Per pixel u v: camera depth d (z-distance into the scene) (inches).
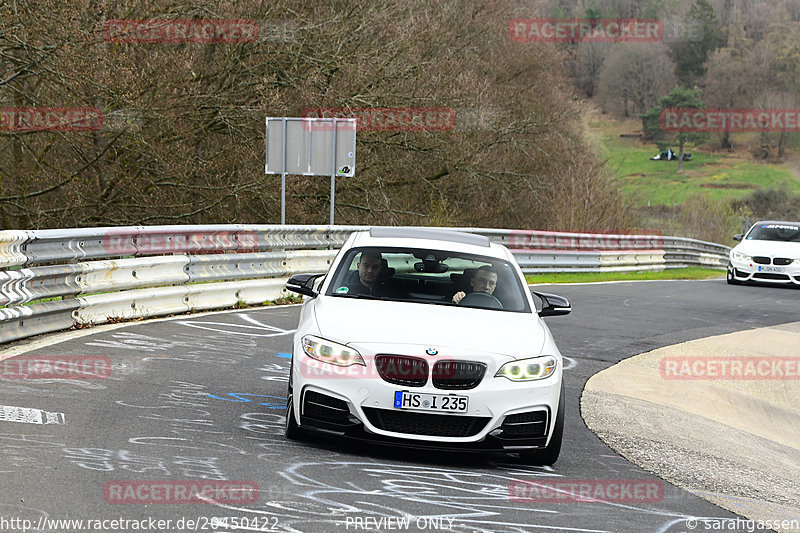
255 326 997.8
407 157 2412.6
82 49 1606.8
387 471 490.0
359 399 502.6
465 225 2664.9
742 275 2060.8
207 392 659.4
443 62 2508.6
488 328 546.3
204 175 2014.0
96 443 493.4
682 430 706.2
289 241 1286.9
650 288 1883.6
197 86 1940.2
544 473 524.4
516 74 2994.6
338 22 2118.6
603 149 3270.2
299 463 487.2
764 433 765.3
